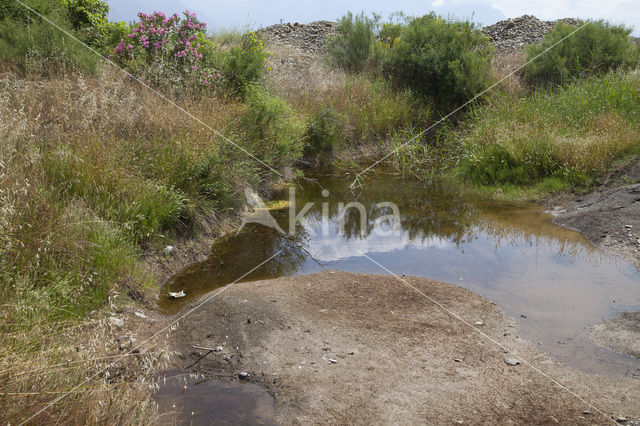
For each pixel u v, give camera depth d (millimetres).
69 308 3484
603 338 3494
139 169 5539
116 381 2896
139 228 4941
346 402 2797
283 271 4930
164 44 8773
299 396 2861
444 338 3529
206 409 2760
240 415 2709
